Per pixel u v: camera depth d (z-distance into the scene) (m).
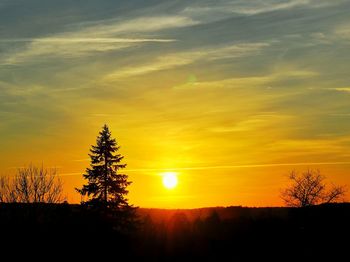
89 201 63.38
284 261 50.78
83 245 48.38
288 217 64.81
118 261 49.62
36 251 44.34
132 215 63.12
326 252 53.34
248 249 54.94
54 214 47.75
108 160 65.25
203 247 55.84
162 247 54.88
